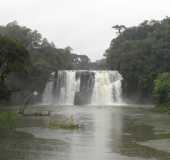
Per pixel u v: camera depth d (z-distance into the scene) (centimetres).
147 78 14950
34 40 17638
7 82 13062
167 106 11200
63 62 17200
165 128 6694
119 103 15512
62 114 9475
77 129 6366
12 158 3884
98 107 13025
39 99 14812
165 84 12056
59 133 5797
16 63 9212
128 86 15638
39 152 4216
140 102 15362
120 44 18088
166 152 4353
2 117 7319
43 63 15025
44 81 14950
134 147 4662
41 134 5644
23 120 7662
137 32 19412
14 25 19088
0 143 4744
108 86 15675
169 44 15788
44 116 8706
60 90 15388
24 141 4934
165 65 15288
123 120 8181
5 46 8938
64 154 4153
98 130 6291
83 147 4606
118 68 16150
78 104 15162
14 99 13312
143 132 6106
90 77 15650
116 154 4203
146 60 15488
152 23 19562
